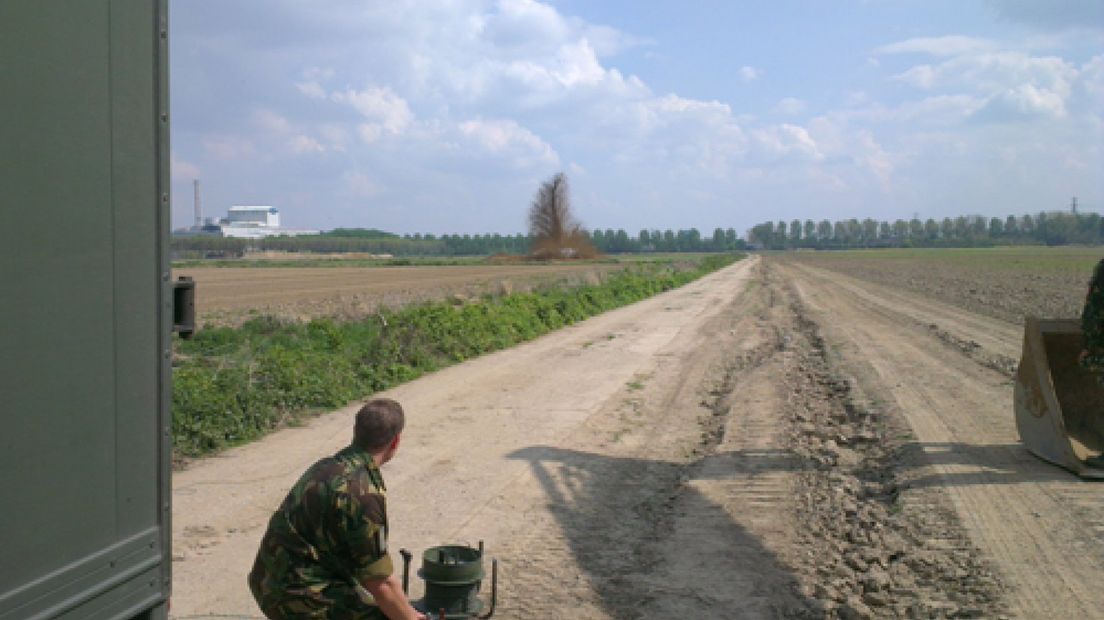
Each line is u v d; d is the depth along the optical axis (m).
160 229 3.12
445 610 4.35
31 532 2.54
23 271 2.51
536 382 15.68
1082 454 9.20
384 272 70.31
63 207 2.65
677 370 17.50
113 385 2.88
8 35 2.43
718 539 7.33
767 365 17.70
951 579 6.20
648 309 34.56
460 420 12.24
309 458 9.97
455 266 90.19
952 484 8.38
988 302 33.97
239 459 9.92
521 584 6.36
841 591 6.20
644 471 9.83
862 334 22.52
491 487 8.91
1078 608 5.61
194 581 6.27
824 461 9.84
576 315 28.78
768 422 11.96
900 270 74.19
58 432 2.64
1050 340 9.93
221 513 7.90
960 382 14.30
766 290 47.25
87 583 2.76
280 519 3.62
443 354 18.70
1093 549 6.60
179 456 9.95
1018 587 5.96
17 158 2.48
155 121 3.08
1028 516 7.40
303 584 3.54
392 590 3.63
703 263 94.88
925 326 24.23
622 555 7.02
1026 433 9.47
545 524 7.80
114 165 2.87
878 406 12.47
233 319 25.66
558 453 10.44
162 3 3.11
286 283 50.84
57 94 2.62
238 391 11.51
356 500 3.56
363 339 18.45
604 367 17.72
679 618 5.79
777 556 6.91
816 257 145.12
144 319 3.04
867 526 7.52
